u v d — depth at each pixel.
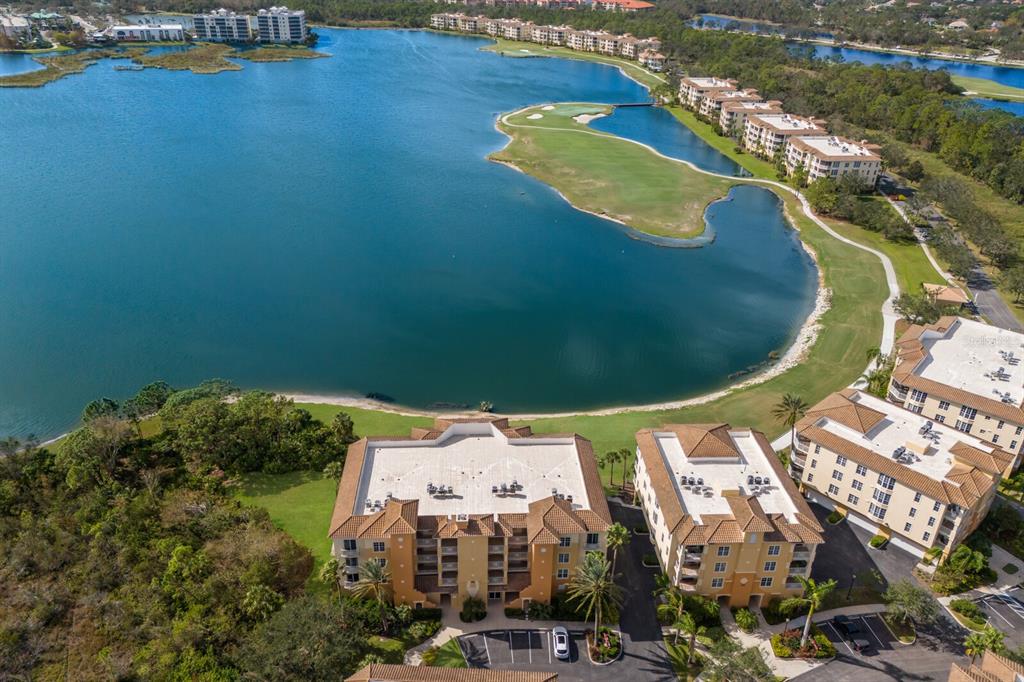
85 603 88.19
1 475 107.62
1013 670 74.69
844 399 112.88
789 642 84.94
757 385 142.62
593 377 147.38
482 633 86.25
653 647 85.06
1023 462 117.81
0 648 81.50
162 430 121.12
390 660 82.06
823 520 105.88
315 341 156.38
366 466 96.75
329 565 84.75
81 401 135.00
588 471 96.62
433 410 134.75
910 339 134.75
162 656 80.81
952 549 97.00
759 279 194.88
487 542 85.75
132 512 100.56
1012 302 178.00
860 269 197.12
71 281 176.00
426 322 165.62
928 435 107.50
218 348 152.38
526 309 173.38
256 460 113.81
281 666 76.00
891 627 88.12
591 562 83.31
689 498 93.00
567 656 82.81
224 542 96.12
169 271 182.88
